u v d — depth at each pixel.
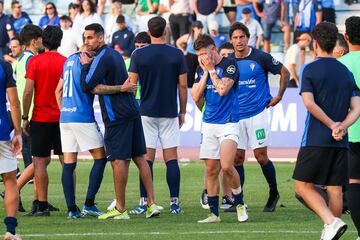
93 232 24.66
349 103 21.89
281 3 57.22
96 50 27.14
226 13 58.41
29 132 28.73
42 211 28.47
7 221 22.12
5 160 22.06
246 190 35.41
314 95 21.70
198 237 23.61
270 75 58.53
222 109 26.03
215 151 26.34
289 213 29.17
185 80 29.41
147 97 29.28
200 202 31.56
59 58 28.55
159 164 45.28
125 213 27.67
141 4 58.31
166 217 28.05
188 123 50.81
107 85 26.81
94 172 27.84
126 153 27.06
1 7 58.22
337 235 21.03
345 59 23.61
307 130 21.78
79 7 56.72
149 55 29.03
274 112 50.34
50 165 45.00
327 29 21.83
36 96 28.31
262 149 29.81
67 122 27.42
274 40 58.66
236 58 30.14
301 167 21.73
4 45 58.09
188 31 56.06
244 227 25.59
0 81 21.88
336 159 21.67
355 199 22.66
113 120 26.89
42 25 57.94
